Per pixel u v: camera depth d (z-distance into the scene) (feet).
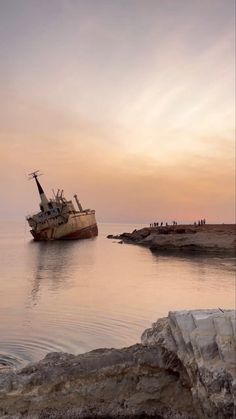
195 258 262.88
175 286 152.76
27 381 49.16
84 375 49.57
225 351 39.65
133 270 205.77
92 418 47.09
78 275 187.83
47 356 53.98
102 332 87.15
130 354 51.08
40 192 467.52
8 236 654.94
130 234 500.74
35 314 104.88
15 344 78.48
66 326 92.02
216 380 38.73
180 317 45.88
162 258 266.77
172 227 473.67
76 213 480.64
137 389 48.67
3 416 46.32
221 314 43.98
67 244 417.08
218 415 38.58
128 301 122.93
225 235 309.83
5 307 114.11
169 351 48.80
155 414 47.03
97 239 500.74
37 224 458.91
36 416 46.62
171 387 48.34
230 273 189.06
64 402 47.78
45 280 170.91
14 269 213.05
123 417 47.16
